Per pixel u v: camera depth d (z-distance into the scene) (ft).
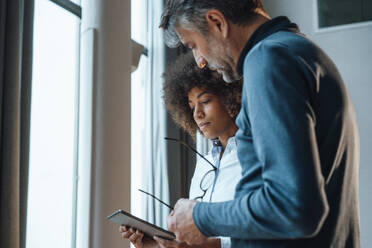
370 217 15.23
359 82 16.11
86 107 9.31
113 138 9.25
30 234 9.25
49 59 10.02
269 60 2.58
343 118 2.79
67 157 10.28
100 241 8.86
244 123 2.89
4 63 6.97
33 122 9.49
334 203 2.74
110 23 9.53
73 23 10.79
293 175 2.35
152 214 12.58
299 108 2.45
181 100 6.81
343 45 16.47
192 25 3.16
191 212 2.88
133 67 11.46
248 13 3.09
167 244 4.31
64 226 10.02
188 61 6.64
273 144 2.44
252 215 2.51
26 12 7.69
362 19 16.38
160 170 12.83
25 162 7.22
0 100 6.79
